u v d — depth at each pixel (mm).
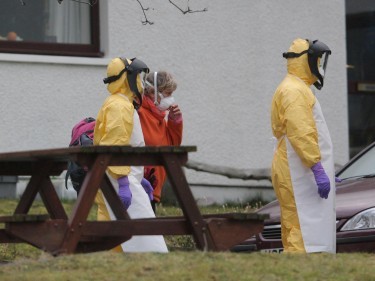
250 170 39688
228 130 39906
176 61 39000
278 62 40844
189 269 17844
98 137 22484
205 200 39000
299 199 22875
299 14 41281
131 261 18281
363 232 23141
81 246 20156
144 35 38469
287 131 22641
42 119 36906
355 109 46031
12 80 36531
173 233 19000
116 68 22562
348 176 27500
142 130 24547
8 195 35969
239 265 18344
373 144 28234
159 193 24609
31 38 37562
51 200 22375
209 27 39562
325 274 18391
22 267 18016
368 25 46344
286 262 19000
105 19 38062
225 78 39844
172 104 24703
